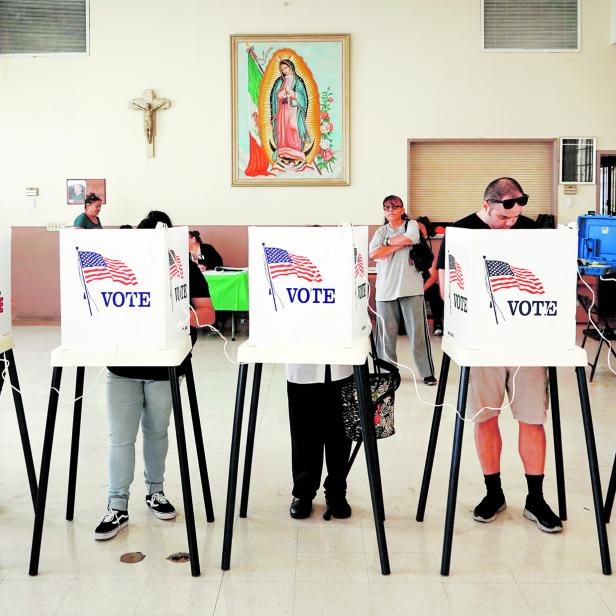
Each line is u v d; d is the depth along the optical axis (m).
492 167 9.27
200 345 7.71
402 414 4.76
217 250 9.29
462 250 2.66
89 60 9.16
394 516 3.11
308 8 9.01
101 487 3.44
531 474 3.02
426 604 2.40
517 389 2.96
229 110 9.14
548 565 2.67
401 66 9.04
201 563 2.69
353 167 9.16
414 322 5.63
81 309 2.61
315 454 3.06
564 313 2.58
